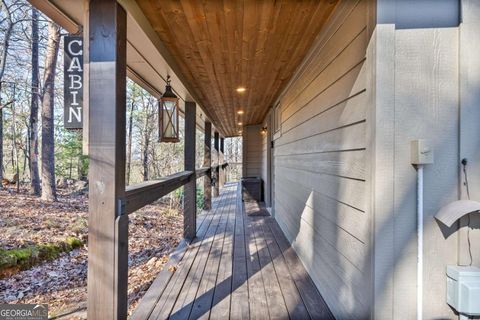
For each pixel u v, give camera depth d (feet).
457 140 4.77
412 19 4.83
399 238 4.84
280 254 11.60
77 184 36.68
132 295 8.85
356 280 5.73
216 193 31.35
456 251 4.76
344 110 6.41
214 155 32.99
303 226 10.44
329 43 7.36
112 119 5.32
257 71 10.99
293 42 8.31
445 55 4.81
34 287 10.82
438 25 4.81
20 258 12.91
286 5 6.23
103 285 5.29
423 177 4.81
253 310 7.21
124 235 5.60
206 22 6.89
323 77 7.95
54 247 15.05
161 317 6.89
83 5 5.32
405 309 4.81
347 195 6.23
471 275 4.40
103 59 5.31
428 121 4.81
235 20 6.84
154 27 7.11
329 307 7.34
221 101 16.98
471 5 4.72
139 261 13.07
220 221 18.12
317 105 8.60
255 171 31.45
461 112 4.75
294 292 8.22
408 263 4.83
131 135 36.78
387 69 4.83
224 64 10.01
